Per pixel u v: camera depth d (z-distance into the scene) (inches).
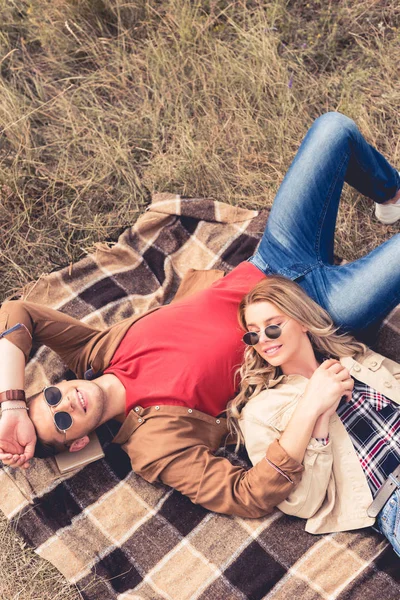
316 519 99.5
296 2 164.1
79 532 106.3
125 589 101.2
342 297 107.7
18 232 141.6
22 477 110.9
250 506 97.3
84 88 156.1
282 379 104.5
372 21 159.0
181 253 134.8
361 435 99.4
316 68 157.0
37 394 103.8
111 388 106.6
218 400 106.1
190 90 154.6
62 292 130.5
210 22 158.7
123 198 145.1
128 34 161.8
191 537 103.9
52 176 146.3
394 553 97.5
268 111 149.9
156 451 100.9
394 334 119.3
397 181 125.2
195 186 144.1
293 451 95.4
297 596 95.4
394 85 150.4
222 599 97.4
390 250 105.8
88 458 107.5
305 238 113.3
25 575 105.4
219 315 109.4
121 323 112.9
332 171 113.1
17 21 164.4
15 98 152.1
